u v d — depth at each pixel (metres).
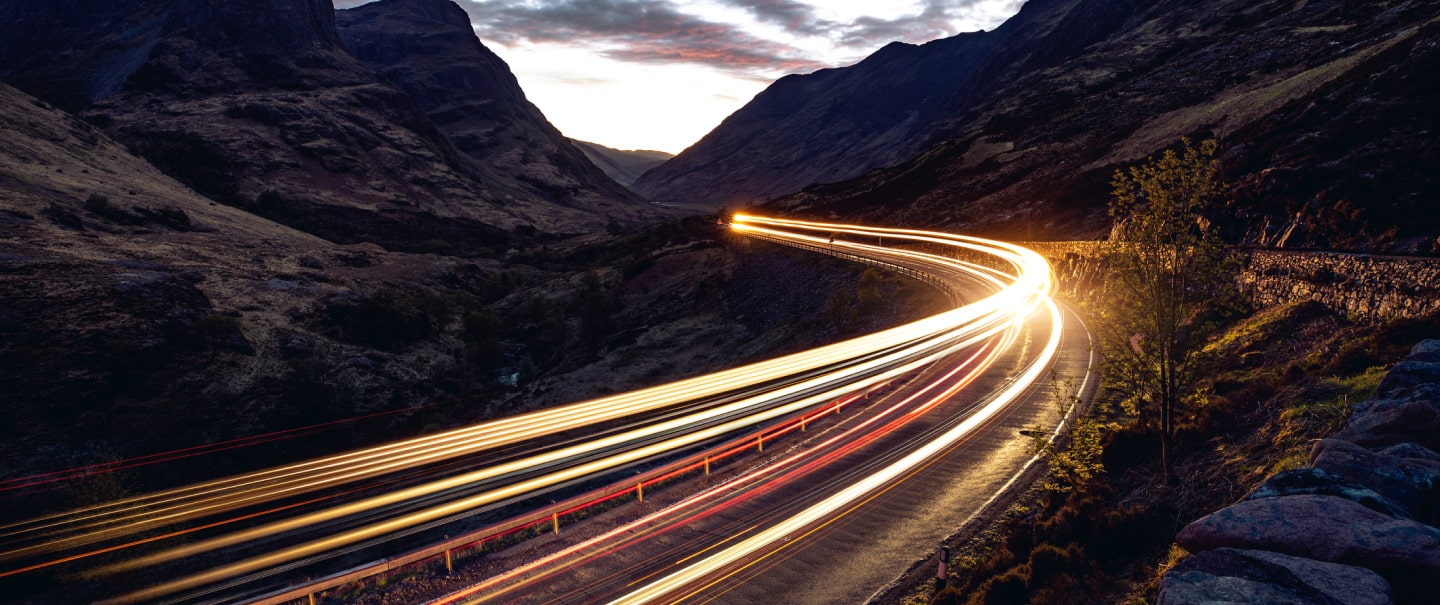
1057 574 12.98
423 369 84.31
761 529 18.52
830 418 28.33
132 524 34.47
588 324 86.12
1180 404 19.66
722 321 77.06
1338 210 30.17
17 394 59.75
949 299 49.25
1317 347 21.00
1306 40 110.25
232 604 15.89
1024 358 34.28
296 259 122.50
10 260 76.75
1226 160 47.75
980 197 106.06
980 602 13.12
